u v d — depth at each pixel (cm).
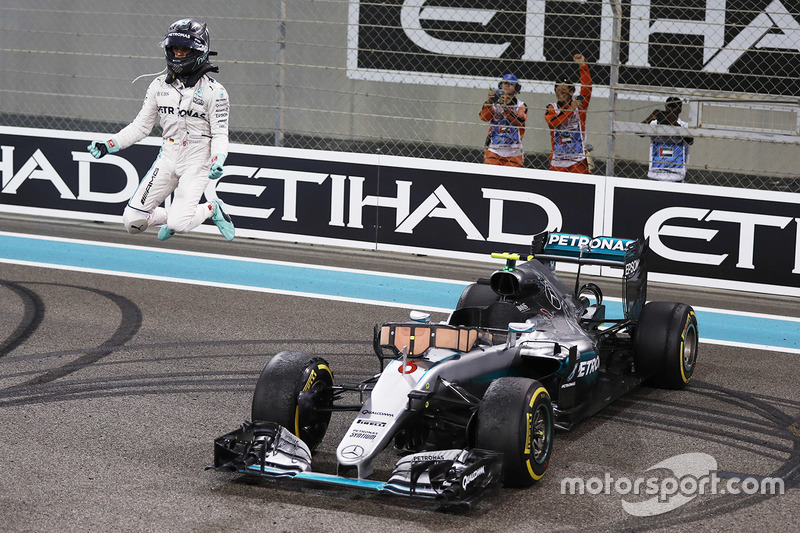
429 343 1697
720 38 3897
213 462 1723
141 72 4934
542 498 1595
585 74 3362
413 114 4484
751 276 3134
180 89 2559
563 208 3272
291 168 3522
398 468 1520
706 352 2572
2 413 1941
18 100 5031
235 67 4700
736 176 4053
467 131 4438
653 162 3262
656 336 2158
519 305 1888
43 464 1691
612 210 3231
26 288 2953
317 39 4547
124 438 1828
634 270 2169
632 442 1886
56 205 3772
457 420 1686
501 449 1551
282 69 3538
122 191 3697
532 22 4203
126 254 3419
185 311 2767
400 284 3162
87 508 1518
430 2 4294
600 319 2192
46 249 3441
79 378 2172
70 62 4984
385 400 1603
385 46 4394
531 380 1617
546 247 2297
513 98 3403
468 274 3322
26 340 2442
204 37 2542
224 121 2578
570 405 1858
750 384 2295
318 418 1734
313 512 1523
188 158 2622
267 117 4700
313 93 4609
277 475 1530
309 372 1688
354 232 3488
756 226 3109
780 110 3531
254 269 3284
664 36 3988
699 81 3962
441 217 3394
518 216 3319
